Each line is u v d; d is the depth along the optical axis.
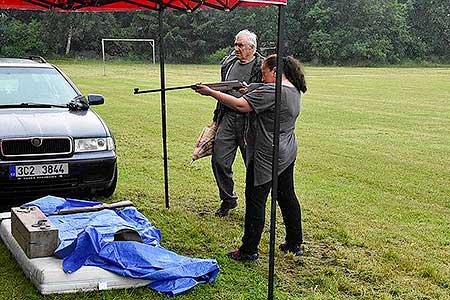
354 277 4.81
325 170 9.29
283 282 4.61
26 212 4.66
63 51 53.75
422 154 10.97
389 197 7.67
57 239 4.36
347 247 5.55
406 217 6.73
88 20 53.72
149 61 55.41
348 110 18.53
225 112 6.11
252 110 4.55
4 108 6.29
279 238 5.65
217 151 6.17
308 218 6.45
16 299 4.04
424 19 68.69
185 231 5.75
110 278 4.18
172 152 10.34
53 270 4.13
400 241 5.80
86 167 5.91
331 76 39.72
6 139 5.57
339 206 7.08
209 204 6.87
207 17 58.62
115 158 6.19
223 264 4.86
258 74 5.88
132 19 57.25
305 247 5.47
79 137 5.93
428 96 24.20
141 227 5.14
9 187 5.61
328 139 12.55
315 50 62.50
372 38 63.41
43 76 6.98
